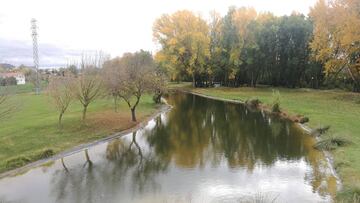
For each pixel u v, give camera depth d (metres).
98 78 38.78
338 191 17.27
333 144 25.17
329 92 59.53
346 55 49.09
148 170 22.20
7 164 22.89
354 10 44.69
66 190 19.12
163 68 78.81
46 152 25.52
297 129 33.50
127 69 38.47
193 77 82.69
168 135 32.69
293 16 70.56
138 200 17.47
